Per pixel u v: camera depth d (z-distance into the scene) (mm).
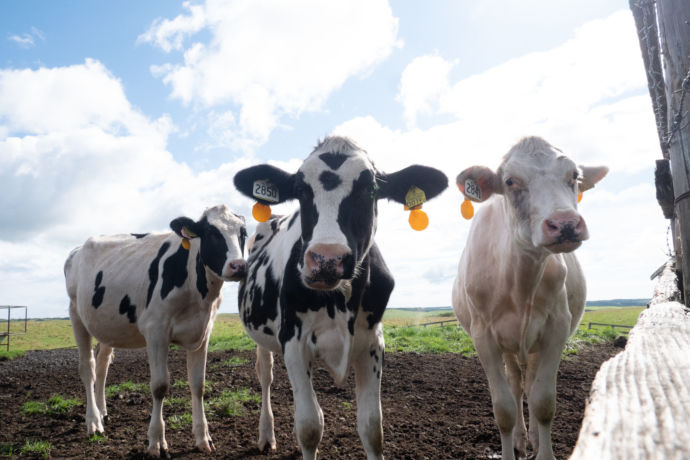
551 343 3988
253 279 4977
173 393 7961
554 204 3303
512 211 3611
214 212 5648
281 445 5242
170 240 6125
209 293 5641
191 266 5660
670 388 1424
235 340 14875
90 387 6141
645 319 2924
